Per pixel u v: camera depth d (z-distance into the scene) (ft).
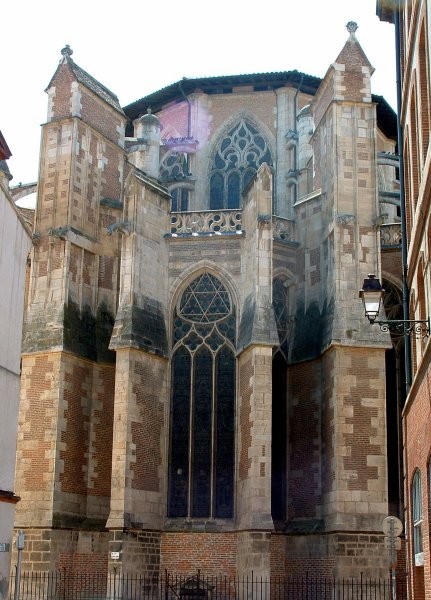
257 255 114.62
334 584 103.19
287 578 112.47
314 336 119.44
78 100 128.26
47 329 118.21
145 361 116.67
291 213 153.69
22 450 114.73
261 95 165.99
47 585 107.45
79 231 124.98
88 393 120.37
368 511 105.50
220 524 114.42
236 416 117.29
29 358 117.80
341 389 108.78
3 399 75.97
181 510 116.57
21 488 113.19
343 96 119.85
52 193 125.70
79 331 120.57
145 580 110.01
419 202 67.46
